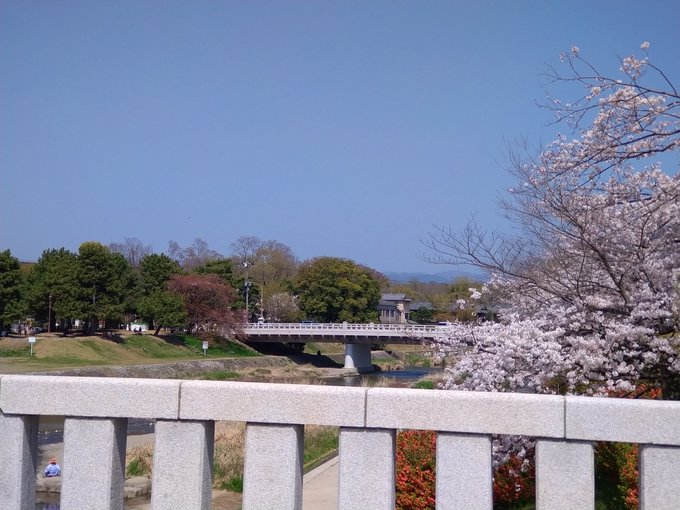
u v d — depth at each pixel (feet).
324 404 16.93
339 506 16.85
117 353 185.06
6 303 173.47
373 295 264.93
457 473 16.40
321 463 52.44
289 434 17.15
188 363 186.39
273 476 17.13
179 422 17.67
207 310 221.87
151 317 216.13
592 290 31.76
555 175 33.30
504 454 28.12
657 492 15.48
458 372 32.91
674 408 15.43
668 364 28.50
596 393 28.96
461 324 39.34
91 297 190.49
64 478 18.02
